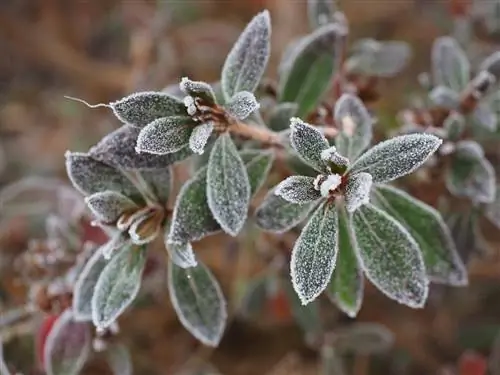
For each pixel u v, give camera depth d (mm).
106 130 397
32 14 439
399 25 410
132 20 418
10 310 309
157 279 301
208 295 242
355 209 198
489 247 332
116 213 220
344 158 194
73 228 293
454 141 267
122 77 414
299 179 196
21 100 436
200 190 221
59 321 264
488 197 263
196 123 209
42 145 419
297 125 193
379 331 326
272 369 382
